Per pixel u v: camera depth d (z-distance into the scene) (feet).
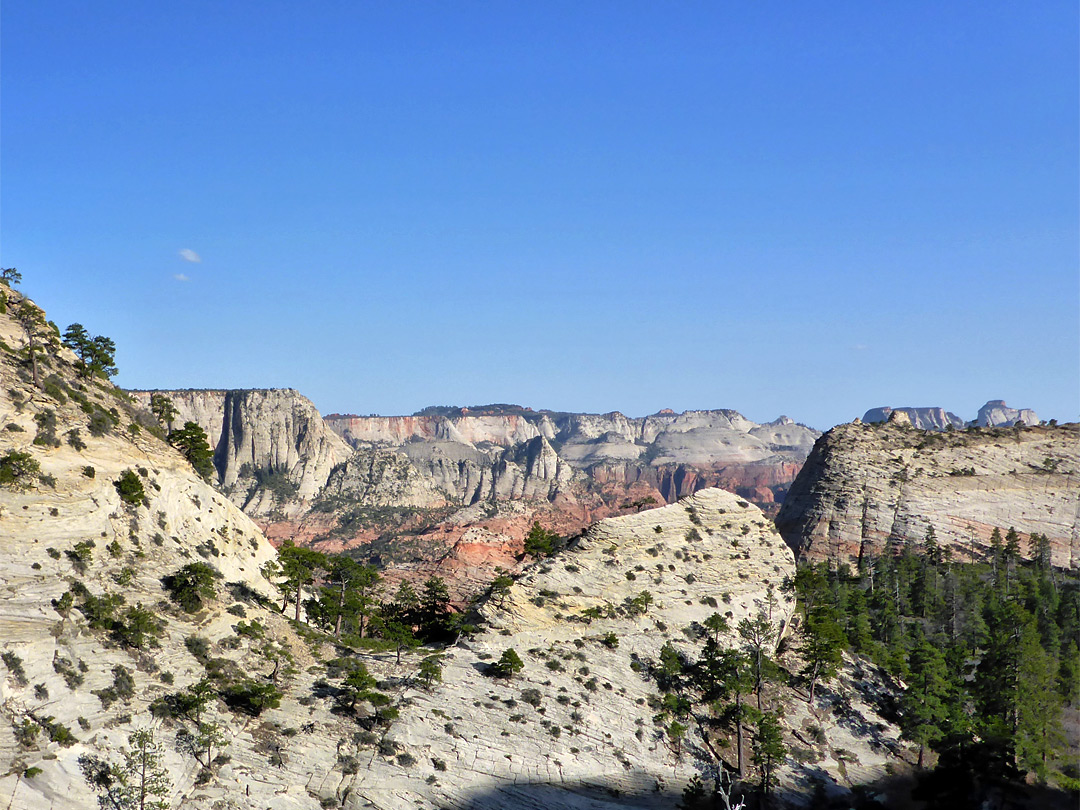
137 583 360.48
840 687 445.37
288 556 471.21
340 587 479.41
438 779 336.70
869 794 384.06
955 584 613.52
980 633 534.37
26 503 345.51
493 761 350.43
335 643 422.00
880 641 544.21
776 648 460.96
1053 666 417.69
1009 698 397.39
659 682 414.41
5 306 437.58
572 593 447.42
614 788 355.36
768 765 372.99
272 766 321.32
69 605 326.03
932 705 413.80
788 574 488.44
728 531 492.54
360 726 352.08
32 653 305.53
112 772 288.71
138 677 326.65
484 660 411.34
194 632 361.71
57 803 277.03
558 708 385.09
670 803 355.15
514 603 438.40
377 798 320.91
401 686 382.83
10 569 326.24
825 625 449.48
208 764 313.12
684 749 385.29
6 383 380.37
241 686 347.77
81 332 451.53
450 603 562.66
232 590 408.46
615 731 381.81
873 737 418.72
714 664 411.34
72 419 393.09
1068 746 384.06
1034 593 564.71
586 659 416.87
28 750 284.20
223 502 461.78
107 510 368.48
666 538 479.41
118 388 463.83
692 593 460.14
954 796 383.86
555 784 349.20
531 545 515.50
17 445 359.66
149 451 420.36
